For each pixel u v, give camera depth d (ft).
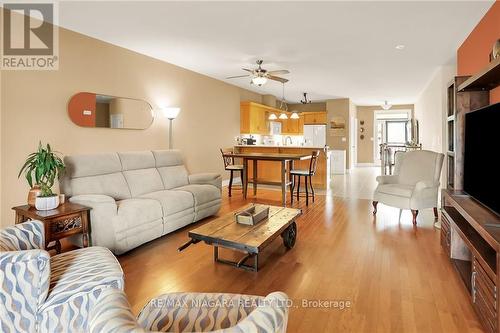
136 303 6.82
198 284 7.67
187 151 19.19
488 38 10.31
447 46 14.01
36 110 11.42
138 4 9.96
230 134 23.84
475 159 8.04
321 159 21.71
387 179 14.44
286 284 7.63
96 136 13.56
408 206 12.76
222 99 22.65
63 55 12.15
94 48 13.28
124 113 14.75
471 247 6.51
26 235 5.74
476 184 7.95
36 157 9.06
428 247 10.03
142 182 12.55
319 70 18.66
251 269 8.33
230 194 19.34
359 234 11.43
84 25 11.85
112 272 5.49
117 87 14.39
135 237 9.77
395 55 15.48
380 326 5.89
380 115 38.09
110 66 14.01
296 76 20.44
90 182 10.73
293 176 18.51
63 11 10.61
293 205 16.44
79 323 5.07
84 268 5.62
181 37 13.07
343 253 9.58
